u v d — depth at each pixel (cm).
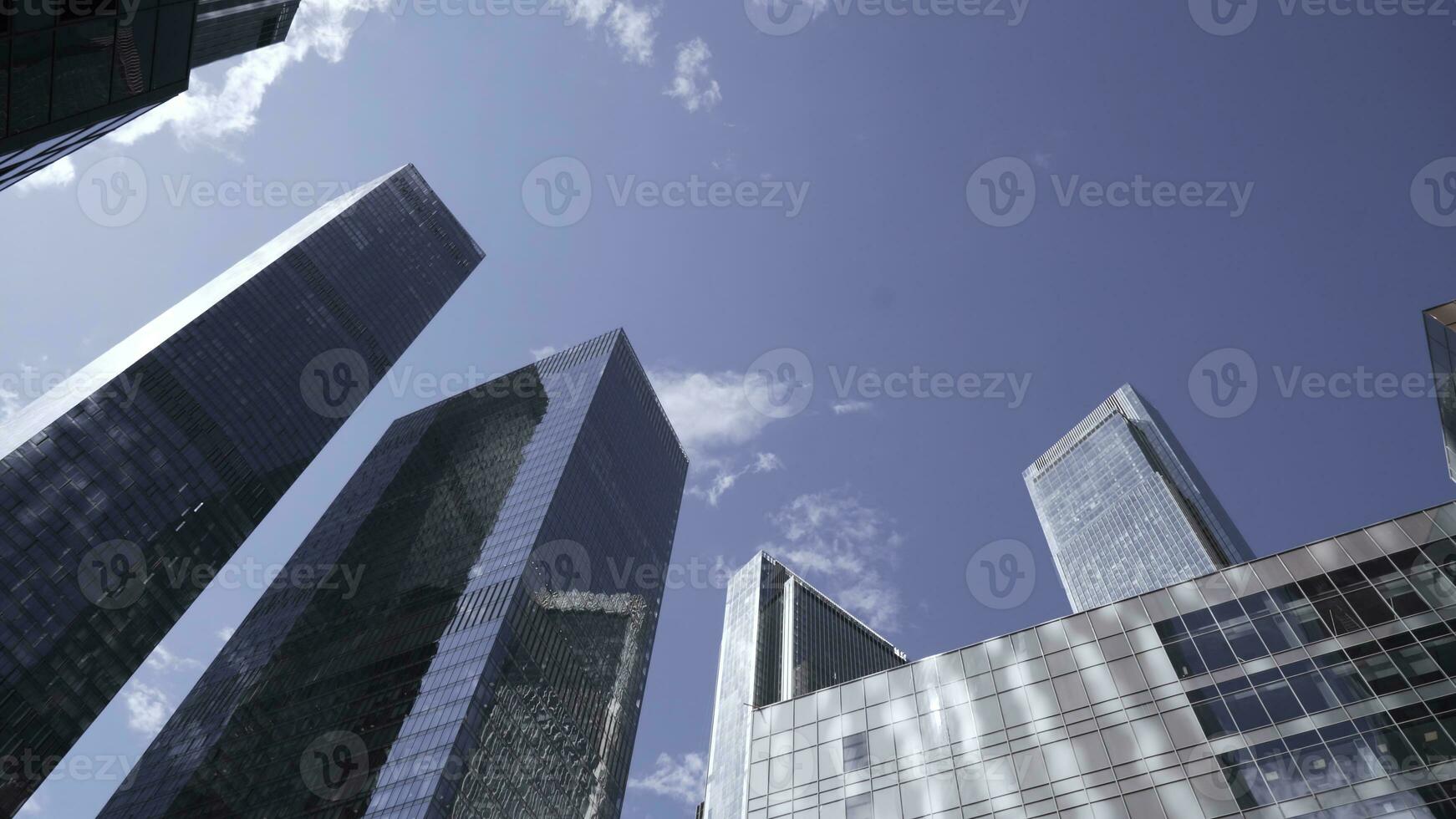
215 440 15962
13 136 3712
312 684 15100
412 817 11012
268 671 16100
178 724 15888
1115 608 6119
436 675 13675
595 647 16788
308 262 19612
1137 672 5597
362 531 19888
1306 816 4406
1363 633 5138
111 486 14050
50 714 12488
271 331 17975
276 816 12412
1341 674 4972
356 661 15162
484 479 19638
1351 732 4662
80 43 3750
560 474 18162
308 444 17925
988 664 6200
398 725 12925
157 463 14875
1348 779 4469
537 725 14000
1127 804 4859
